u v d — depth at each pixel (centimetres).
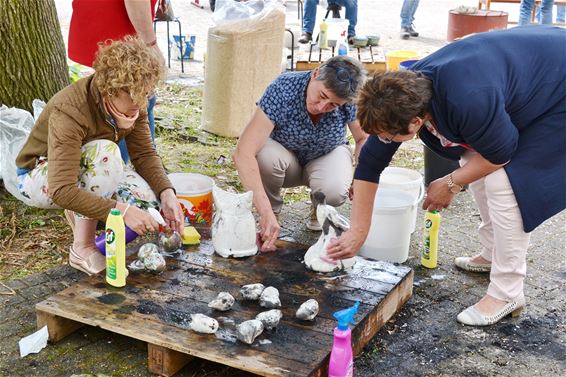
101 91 288
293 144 370
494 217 300
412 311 323
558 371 281
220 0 571
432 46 945
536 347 297
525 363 286
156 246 327
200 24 1059
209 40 570
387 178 409
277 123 357
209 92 580
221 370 274
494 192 295
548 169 288
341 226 317
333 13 870
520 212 293
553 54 277
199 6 1202
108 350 285
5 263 353
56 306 281
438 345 296
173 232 327
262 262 324
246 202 325
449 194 301
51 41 446
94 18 405
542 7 889
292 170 380
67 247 372
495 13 836
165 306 283
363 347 288
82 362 276
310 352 255
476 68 258
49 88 448
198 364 277
